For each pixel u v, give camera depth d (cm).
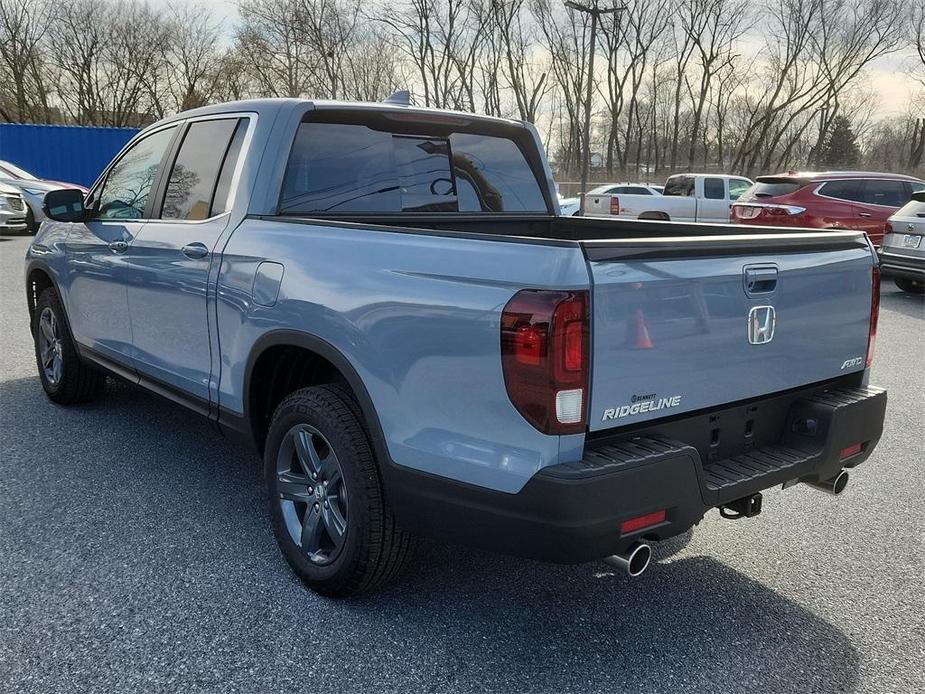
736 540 364
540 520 227
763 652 273
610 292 229
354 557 280
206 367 359
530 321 224
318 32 4388
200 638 273
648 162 5866
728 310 261
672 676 259
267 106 353
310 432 301
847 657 272
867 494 421
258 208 339
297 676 254
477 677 255
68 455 444
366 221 370
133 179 436
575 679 256
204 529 356
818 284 295
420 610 295
